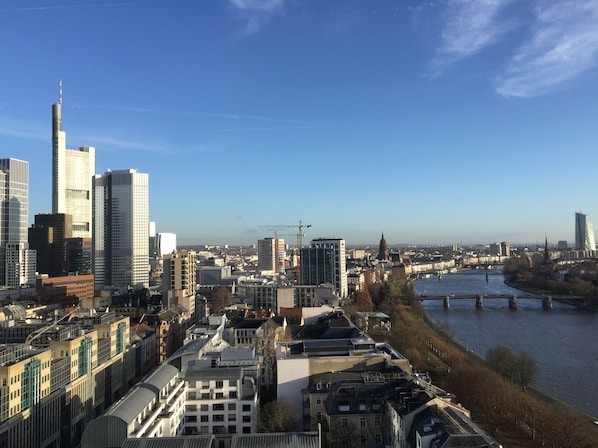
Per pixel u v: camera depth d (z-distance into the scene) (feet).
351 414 634.84
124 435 509.76
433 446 487.20
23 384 637.71
